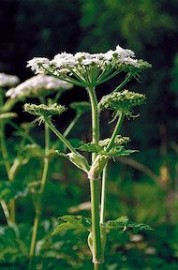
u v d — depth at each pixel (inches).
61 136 186.9
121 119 178.2
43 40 799.7
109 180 540.7
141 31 761.6
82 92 743.7
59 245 288.8
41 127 679.7
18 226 297.0
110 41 775.1
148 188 513.7
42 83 263.7
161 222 389.4
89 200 404.8
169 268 301.0
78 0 800.3
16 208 413.7
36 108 186.1
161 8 764.0
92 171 181.5
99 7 770.2
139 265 298.8
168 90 761.6
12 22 803.4
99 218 185.5
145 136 735.7
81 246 304.2
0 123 297.7
